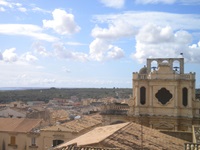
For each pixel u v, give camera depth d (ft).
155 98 236.22
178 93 233.14
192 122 229.66
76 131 219.20
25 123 257.55
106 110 248.73
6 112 351.05
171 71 234.38
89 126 244.22
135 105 240.94
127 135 128.16
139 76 241.55
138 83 240.73
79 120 258.78
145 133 140.36
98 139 116.88
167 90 234.79
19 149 241.35
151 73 237.86
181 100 232.73
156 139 133.80
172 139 143.95
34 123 256.52
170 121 230.89
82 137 138.51
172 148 127.03
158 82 235.81
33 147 233.55
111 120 244.63
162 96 235.81
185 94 232.94
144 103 240.12
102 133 134.92
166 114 232.94
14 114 349.41
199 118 229.04
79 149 104.01
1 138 248.11
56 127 226.79
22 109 382.63
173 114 231.30
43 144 226.17
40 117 349.41
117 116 243.19
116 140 117.19
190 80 230.07
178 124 229.86
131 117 239.71
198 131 155.33
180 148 129.80
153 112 235.81
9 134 245.04
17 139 242.37
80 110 534.78
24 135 239.50
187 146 113.19
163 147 124.77
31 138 235.81
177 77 232.73
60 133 221.05
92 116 295.28
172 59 241.35
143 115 236.84
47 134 225.15
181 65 240.73
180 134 175.83
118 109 246.88
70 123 240.73
